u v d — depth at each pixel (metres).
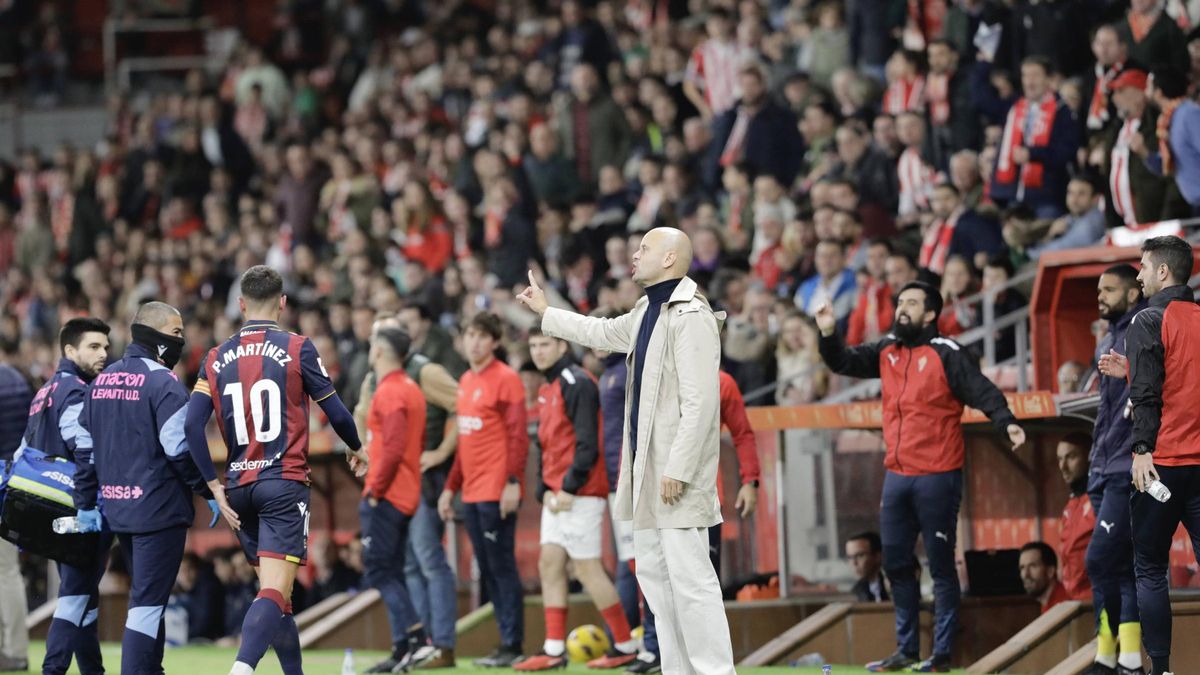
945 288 43.81
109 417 29.53
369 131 75.31
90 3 104.75
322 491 52.19
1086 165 45.72
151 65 99.25
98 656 32.78
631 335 27.16
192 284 71.69
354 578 50.22
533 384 45.81
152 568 29.28
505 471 37.00
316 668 38.88
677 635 26.67
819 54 61.06
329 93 84.94
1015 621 36.97
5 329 74.88
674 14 74.19
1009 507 40.22
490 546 37.16
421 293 58.47
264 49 92.44
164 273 71.50
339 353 55.31
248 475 28.00
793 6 63.75
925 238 47.44
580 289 56.59
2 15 102.94
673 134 63.44
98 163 85.00
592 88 64.19
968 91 50.62
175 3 102.06
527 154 65.06
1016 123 47.06
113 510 29.45
